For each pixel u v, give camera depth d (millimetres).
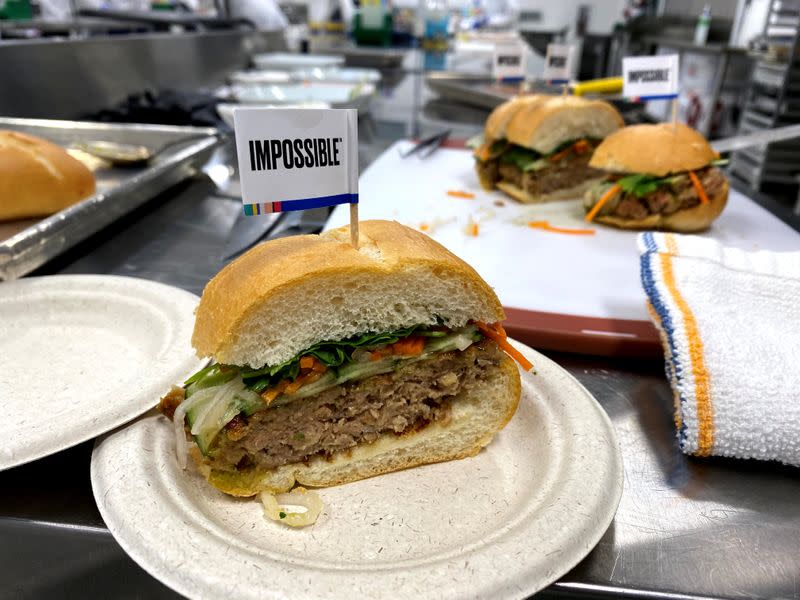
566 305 297
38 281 274
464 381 198
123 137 499
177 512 154
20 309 261
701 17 987
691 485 189
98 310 264
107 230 378
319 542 163
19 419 199
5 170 336
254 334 169
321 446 188
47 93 551
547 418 199
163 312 251
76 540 164
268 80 749
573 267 346
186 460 182
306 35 1272
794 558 163
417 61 1127
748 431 185
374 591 132
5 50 498
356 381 190
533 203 463
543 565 140
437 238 383
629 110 678
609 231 408
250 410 175
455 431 199
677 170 379
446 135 613
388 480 193
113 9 838
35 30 707
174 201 434
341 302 178
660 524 173
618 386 242
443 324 193
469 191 481
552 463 180
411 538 165
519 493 182
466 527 169
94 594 170
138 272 319
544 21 1286
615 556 162
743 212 438
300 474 186
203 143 463
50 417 193
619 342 256
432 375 195
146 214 408
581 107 445
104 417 179
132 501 153
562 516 153
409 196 460
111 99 638
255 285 170
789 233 400
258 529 168
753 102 813
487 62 1097
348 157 183
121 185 361
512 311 282
